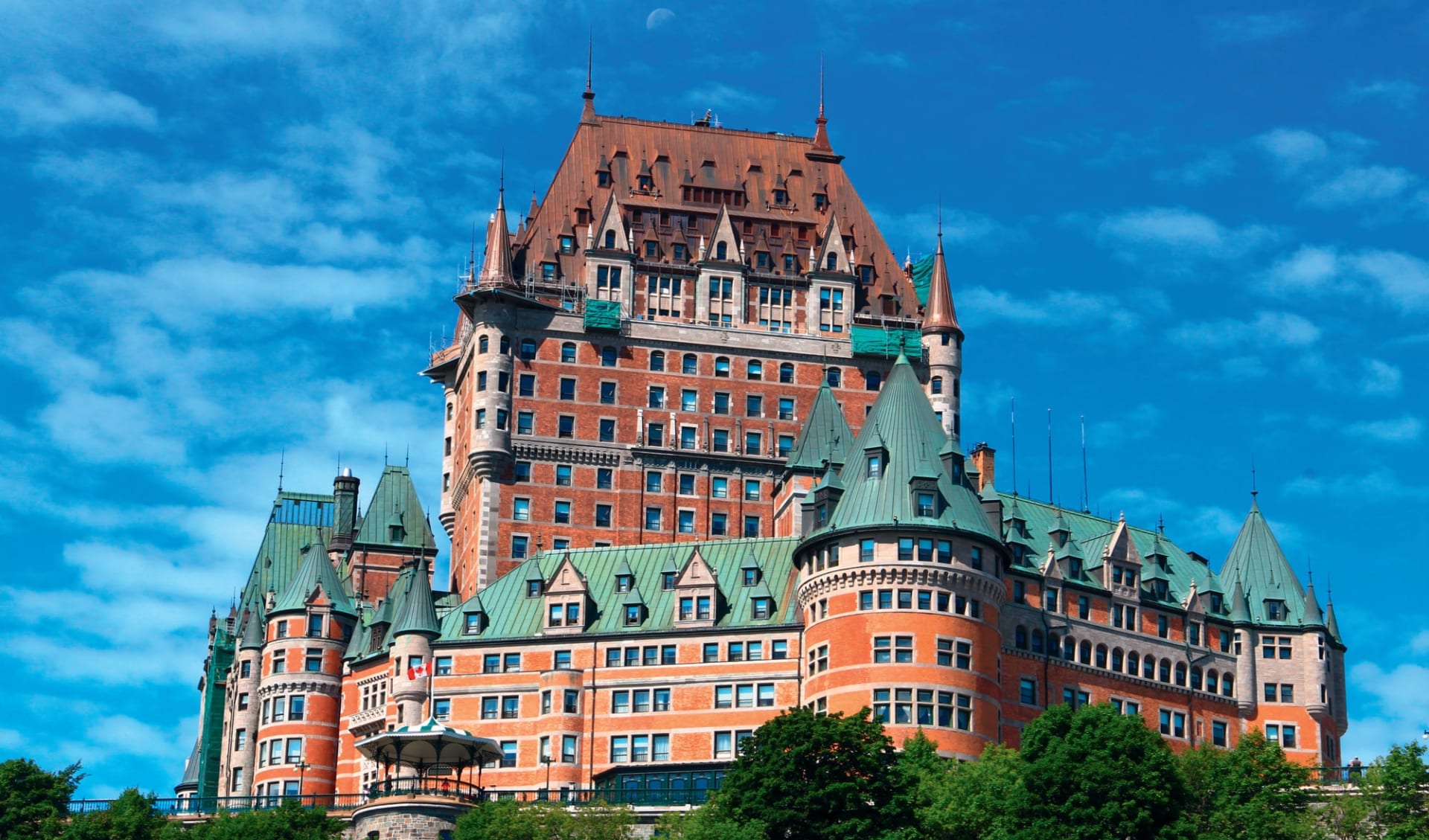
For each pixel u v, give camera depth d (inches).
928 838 5078.7
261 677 7303.2
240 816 5757.9
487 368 7603.4
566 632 6481.3
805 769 5142.7
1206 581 6939.0
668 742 6299.2
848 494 6299.2
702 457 7672.2
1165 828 5017.2
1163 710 6648.6
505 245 7736.2
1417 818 5383.9
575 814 5590.6
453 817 5511.8
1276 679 6825.8
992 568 6230.3
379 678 6825.8
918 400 6446.9
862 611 6102.4
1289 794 5575.8
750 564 6525.6
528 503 7534.5
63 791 6072.8
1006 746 5684.1
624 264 7834.6
